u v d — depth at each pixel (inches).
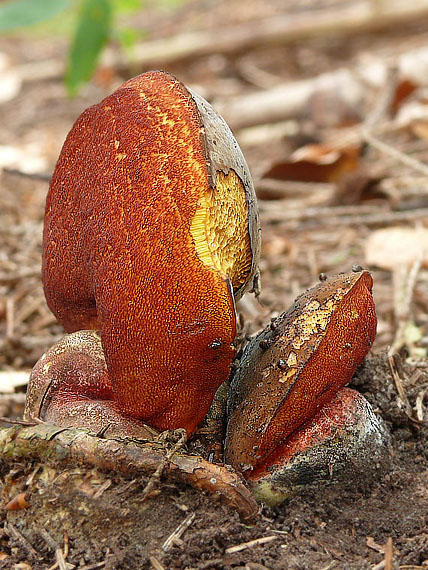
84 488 16.8
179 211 16.3
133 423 17.1
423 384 19.8
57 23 85.8
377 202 34.1
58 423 17.3
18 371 23.4
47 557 16.9
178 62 59.1
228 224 16.7
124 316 16.6
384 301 25.5
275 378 17.2
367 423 17.7
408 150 40.1
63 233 17.6
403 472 18.2
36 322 26.0
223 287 16.3
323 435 17.4
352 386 19.2
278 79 59.2
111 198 16.7
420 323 24.5
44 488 17.0
